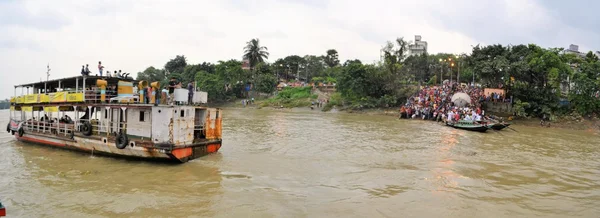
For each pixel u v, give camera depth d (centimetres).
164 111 1500
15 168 1504
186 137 1581
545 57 3956
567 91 4694
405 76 6153
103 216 979
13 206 1049
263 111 5938
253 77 7994
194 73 9188
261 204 1077
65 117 2133
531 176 1496
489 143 2422
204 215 988
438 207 1081
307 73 10306
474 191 1252
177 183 1281
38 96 2056
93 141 1702
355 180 1365
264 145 2131
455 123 3356
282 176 1398
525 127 3794
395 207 1075
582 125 3806
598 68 4028
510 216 1027
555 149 2273
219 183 1285
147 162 1587
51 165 1554
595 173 1585
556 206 1119
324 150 1998
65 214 992
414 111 4478
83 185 1259
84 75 1786
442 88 5650
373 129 3138
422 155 1892
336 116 4850
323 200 1125
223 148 1983
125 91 1919
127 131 1669
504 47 4556
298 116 4778
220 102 7931
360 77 5694
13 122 2277
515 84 4459
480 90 5094
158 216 980
